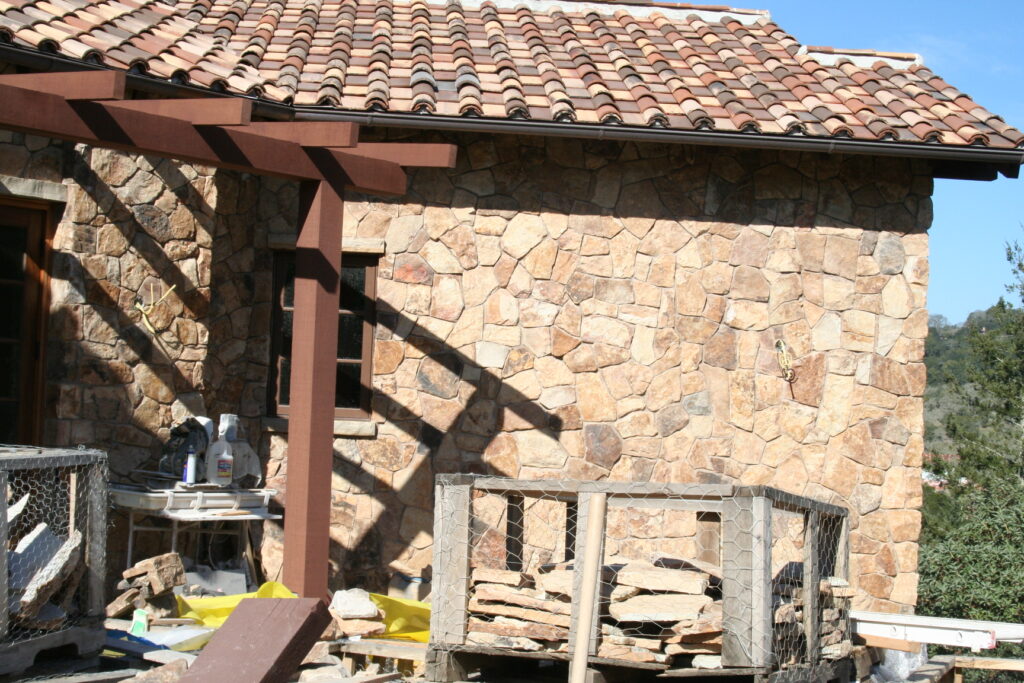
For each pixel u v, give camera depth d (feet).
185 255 28.55
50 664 17.13
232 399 30.48
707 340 30.14
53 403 26.05
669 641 17.87
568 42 34.42
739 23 37.52
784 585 19.84
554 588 18.72
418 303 30.45
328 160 23.61
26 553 16.53
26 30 24.43
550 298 30.19
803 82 32.27
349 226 30.50
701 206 30.37
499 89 30.07
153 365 27.81
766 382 30.09
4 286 25.90
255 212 31.04
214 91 26.81
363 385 30.73
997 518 51.31
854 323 30.27
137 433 27.43
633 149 30.40
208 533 28.48
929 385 122.31
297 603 10.84
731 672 17.70
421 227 30.45
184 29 30.58
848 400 30.09
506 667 20.48
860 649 22.13
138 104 20.43
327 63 31.04
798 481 29.89
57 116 19.27
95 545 17.75
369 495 30.27
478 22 36.22
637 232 30.30
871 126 29.25
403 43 33.45
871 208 30.50
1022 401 75.92
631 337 30.14
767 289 30.25
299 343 23.57
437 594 19.20
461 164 30.40
